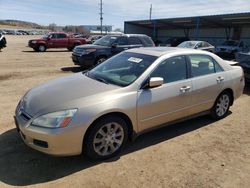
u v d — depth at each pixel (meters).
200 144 4.36
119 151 3.88
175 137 4.59
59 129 3.24
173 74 4.43
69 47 25.08
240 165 3.75
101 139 3.63
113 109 3.58
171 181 3.31
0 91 7.44
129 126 3.94
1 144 4.08
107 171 3.47
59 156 3.45
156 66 4.22
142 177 3.37
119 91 3.77
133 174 3.43
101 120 3.55
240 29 34.97
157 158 3.85
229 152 4.12
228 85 5.39
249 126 5.21
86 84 4.02
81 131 3.37
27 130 3.33
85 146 3.53
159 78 3.99
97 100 3.54
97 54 11.30
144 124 4.06
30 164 3.57
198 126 5.12
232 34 36.12
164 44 32.34
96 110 3.45
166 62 4.38
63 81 4.31
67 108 3.36
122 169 3.53
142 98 3.91
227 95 5.55
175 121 4.57
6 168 3.46
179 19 33.69
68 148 3.35
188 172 3.52
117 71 4.44
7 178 3.25
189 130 4.91
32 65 13.57
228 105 5.67
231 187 3.25
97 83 4.06
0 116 5.29
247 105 6.66
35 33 86.25
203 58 5.02
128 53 4.94
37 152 3.87
